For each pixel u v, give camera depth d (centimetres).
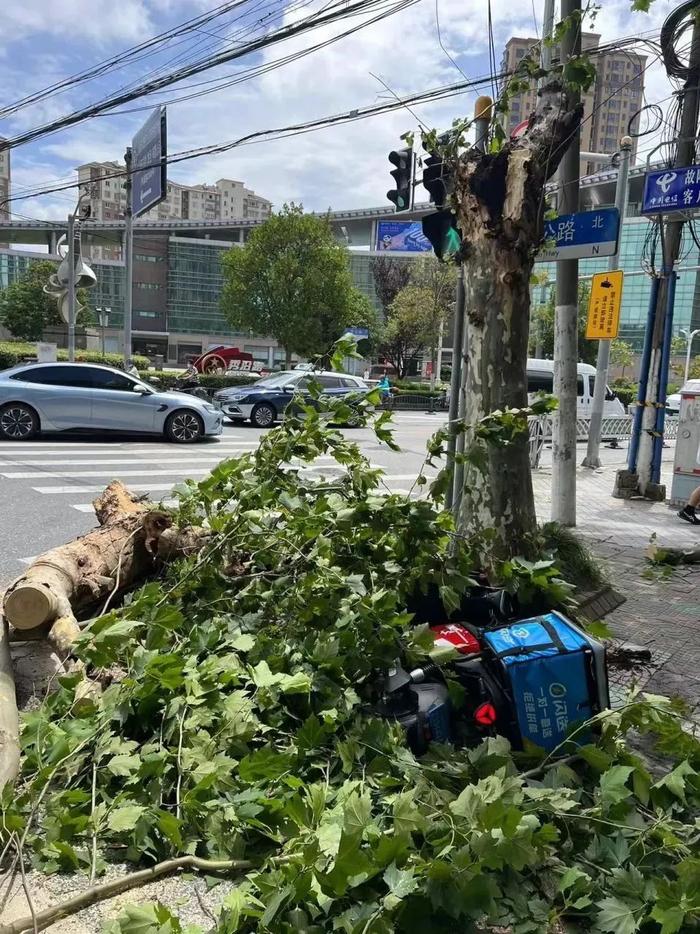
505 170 468
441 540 364
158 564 495
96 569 438
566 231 738
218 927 192
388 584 356
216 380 2780
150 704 279
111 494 568
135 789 246
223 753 260
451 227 569
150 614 329
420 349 5084
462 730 300
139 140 2275
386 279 5262
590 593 546
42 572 387
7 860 228
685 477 1000
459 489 570
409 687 305
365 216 7469
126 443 1377
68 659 339
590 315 1353
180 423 1414
